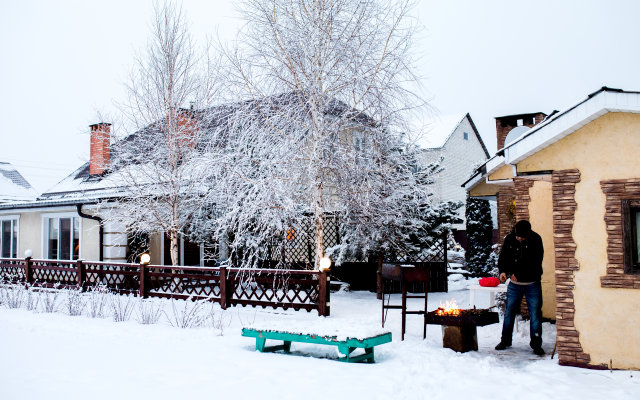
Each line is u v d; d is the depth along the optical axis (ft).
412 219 47.24
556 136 23.77
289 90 40.81
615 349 22.66
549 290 34.35
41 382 22.18
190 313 36.35
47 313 42.34
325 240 56.03
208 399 19.80
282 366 24.54
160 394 20.43
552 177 24.39
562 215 24.03
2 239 72.18
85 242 61.11
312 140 40.34
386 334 26.22
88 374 23.41
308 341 26.11
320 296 38.32
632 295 22.56
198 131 51.57
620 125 23.18
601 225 23.29
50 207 62.75
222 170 41.78
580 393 19.53
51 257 65.87
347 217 43.29
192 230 55.62
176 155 51.90
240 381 22.09
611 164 23.26
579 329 23.34
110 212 54.75
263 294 41.98
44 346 29.60
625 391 19.58
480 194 46.68
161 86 52.70
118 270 51.83
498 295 40.45
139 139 53.06
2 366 24.97
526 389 20.11
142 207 51.57
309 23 40.19
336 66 40.09
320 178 39.63
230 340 31.24
